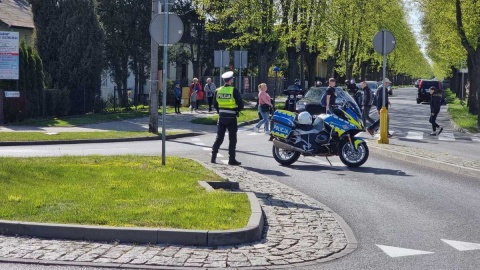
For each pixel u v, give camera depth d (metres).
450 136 25.31
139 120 31.33
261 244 7.85
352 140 15.16
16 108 27.20
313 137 15.08
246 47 52.44
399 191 11.97
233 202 9.48
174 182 11.30
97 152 17.62
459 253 7.74
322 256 7.45
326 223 9.06
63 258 7.14
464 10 30.05
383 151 17.94
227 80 15.04
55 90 30.78
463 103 53.62
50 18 32.31
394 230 8.91
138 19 38.75
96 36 33.34
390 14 56.19
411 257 7.53
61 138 21.33
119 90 39.19
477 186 12.63
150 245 7.67
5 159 13.52
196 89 37.16
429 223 9.36
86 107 33.69
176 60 49.47
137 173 12.25
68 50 32.47
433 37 46.72
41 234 7.97
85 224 8.07
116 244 7.70
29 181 11.09
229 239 7.77
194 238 7.70
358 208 10.39
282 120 15.31
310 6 42.19
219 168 14.20
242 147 19.78
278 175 13.83
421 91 55.41
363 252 7.72
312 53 51.38
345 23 48.12
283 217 9.36
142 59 39.28
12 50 27.22
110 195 9.98
